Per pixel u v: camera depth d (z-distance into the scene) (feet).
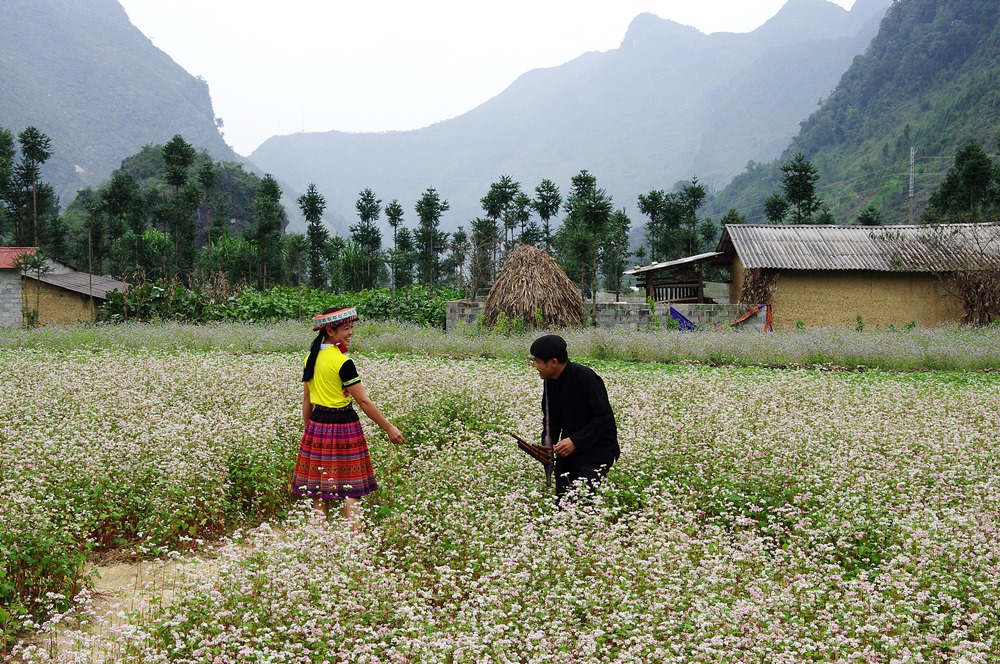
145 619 13.58
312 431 20.66
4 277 84.69
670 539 16.75
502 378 37.83
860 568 16.89
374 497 21.15
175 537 19.43
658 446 23.93
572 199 121.19
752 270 79.92
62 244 152.05
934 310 80.18
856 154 483.51
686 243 133.28
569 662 12.44
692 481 21.67
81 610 15.44
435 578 16.02
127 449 22.07
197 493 20.40
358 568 15.02
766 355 54.65
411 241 138.62
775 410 31.32
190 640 12.28
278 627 12.89
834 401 34.14
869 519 18.43
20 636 14.47
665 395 34.53
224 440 23.40
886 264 78.79
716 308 74.79
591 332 61.57
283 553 14.85
